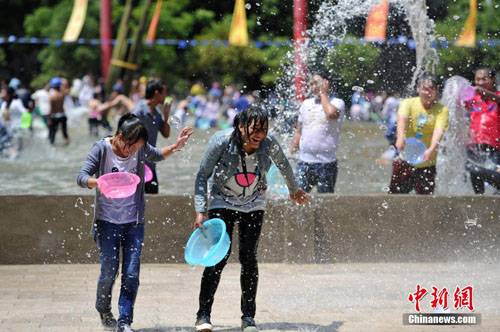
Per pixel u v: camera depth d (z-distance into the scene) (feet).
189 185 115.03
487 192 89.10
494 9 192.24
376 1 123.44
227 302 58.95
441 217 73.36
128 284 49.70
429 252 73.26
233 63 264.11
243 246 50.52
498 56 177.37
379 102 195.62
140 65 283.18
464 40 149.89
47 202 70.79
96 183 48.29
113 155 50.57
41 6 317.83
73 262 71.20
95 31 293.84
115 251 50.34
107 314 51.42
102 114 193.88
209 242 49.44
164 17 283.59
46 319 53.72
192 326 52.65
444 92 86.94
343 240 72.59
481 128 84.69
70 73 297.74
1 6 322.75
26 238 70.74
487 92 84.53
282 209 72.23
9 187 112.37
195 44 267.39
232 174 49.29
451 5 189.98
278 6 241.14
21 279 65.62
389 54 176.45
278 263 72.38
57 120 180.24
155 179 75.72
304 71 122.21
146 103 74.43
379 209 72.84
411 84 116.26
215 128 243.60
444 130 78.79
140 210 50.78
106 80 226.58
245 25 174.60
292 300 59.52
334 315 55.42
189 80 282.15
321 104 77.82
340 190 109.09
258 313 55.93
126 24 227.81
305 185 78.18
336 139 78.28
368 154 155.74
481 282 65.51
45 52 301.43
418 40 116.47
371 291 62.39
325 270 69.82
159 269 69.72
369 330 51.49
